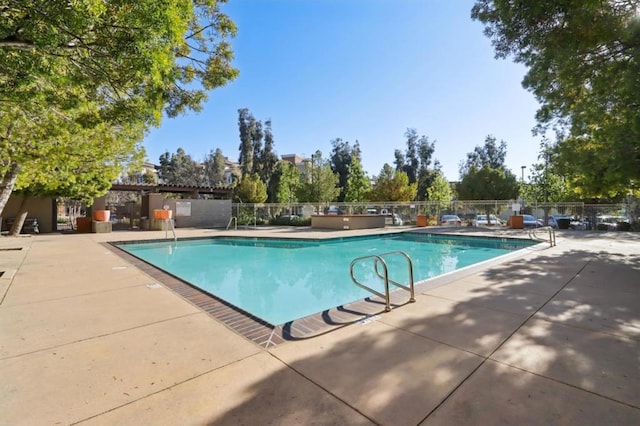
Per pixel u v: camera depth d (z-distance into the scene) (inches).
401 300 157.5
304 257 399.2
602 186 335.9
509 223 671.1
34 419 66.7
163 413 69.3
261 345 105.7
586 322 125.3
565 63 210.5
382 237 577.0
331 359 95.4
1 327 120.3
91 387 79.4
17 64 112.9
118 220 906.7
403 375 85.7
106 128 323.3
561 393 76.5
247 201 1108.5
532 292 170.1
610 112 266.2
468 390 78.3
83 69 136.8
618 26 165.6
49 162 318.3
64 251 329.4
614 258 277.9
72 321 127.3
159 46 120.5
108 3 103.4
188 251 440.5
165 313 138.1
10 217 582.6
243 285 273.6
